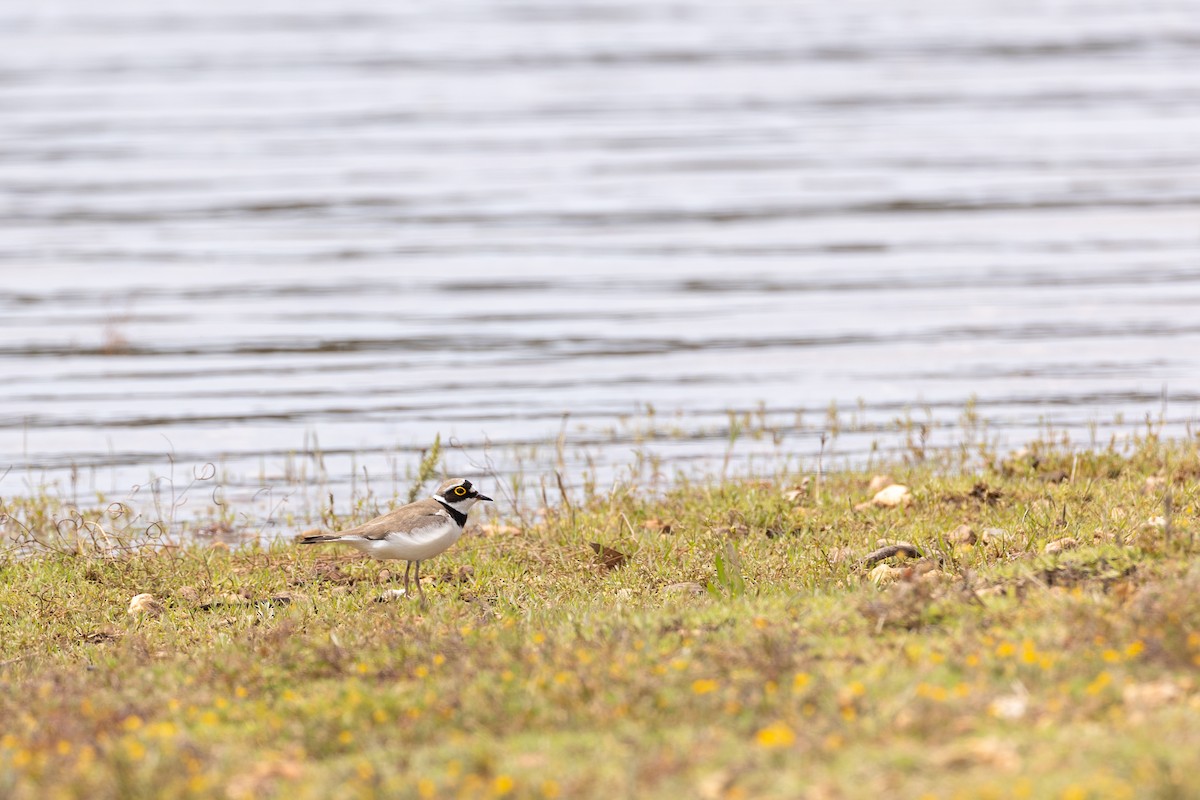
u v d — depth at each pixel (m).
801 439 25.20
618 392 29.64
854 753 9.17
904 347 32.50
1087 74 82.00
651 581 15.80
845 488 19.91
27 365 33.12
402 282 41.41
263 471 24.53
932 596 12.49
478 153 62.19
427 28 106.00
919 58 89.19
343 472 24.39
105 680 12.47
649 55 91.81
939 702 9.96
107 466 25.28
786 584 14.69
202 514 21.83
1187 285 37.94
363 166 59.78
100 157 61.72
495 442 25.97
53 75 84.25
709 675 10.95
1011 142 62.69
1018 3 118.25
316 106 74.50
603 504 20.03
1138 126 65.81
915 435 25.02
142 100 76.19
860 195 52.53
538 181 56.19
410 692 11.25
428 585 16.25
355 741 10.34
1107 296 36.94
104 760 9.90
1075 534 15.87
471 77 83.75
